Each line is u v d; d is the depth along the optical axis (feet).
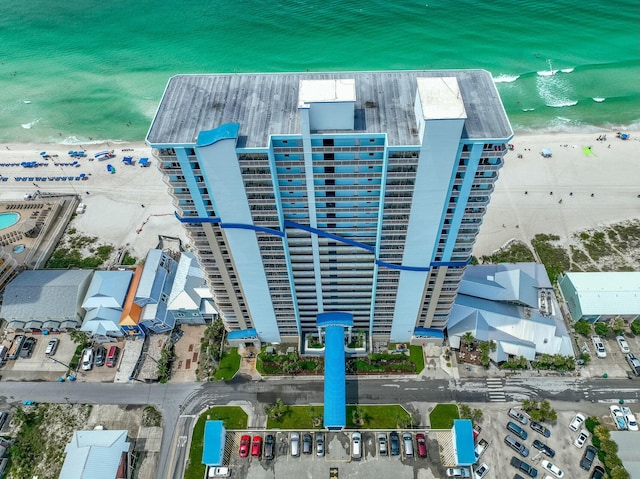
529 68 650.84
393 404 325.21
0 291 396.98
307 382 339.36
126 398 335.88
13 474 304.09
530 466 293.64
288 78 243.40
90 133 592.60
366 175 227.20
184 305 362.12
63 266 428.15
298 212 247.09
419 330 344.28
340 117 206.69
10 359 360.28
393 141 207.72
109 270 405.59
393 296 307.37
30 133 592.19
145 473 300.81
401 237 259.39
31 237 447.83
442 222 248.11
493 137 204.54
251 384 339.98
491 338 344.90
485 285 364.38
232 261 278.87
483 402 324.60
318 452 302.86
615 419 311.88
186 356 356.79
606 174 496.23
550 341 341.21
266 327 339.36
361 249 273.33
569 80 630.74
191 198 237.25
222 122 220.84
